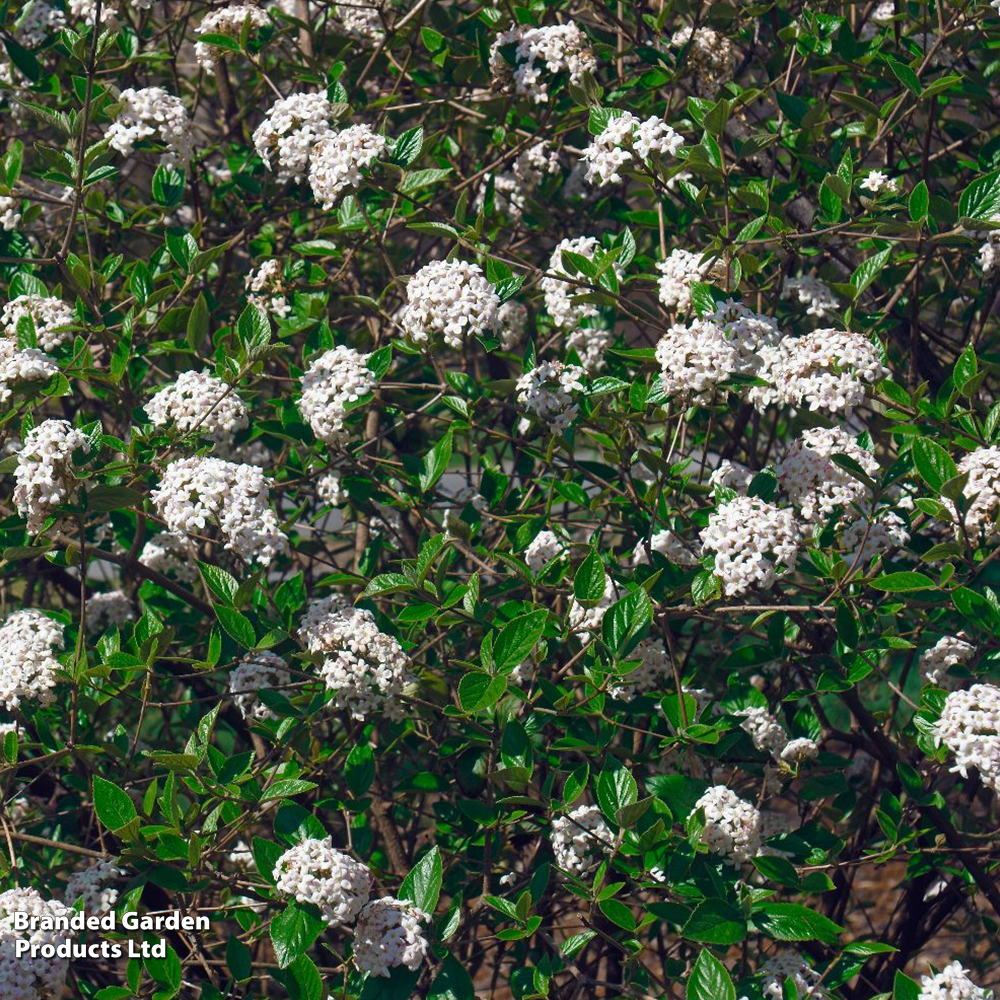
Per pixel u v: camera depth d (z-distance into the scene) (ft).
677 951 12.78
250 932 11.90
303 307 12.63
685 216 12.69
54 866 12.37
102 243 13.28
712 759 12.12
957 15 12.50
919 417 12.10
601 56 13.10
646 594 11.68
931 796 12.10
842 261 12.57
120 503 11.80
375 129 13.03
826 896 12.75
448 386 12.25
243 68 13.41
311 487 12.74
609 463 12.45
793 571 12.00
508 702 11.94
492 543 13.00
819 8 12.91
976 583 12.01
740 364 11.89
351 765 11.98
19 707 11.92
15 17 13.07
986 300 12.82
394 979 11.39
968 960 13.25
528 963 12.54
